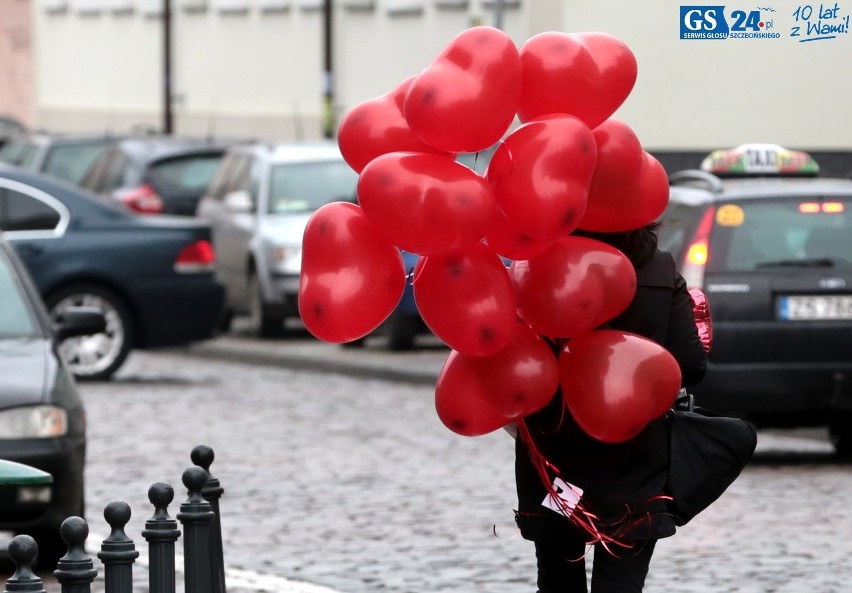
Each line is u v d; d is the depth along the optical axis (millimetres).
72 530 11477
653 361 11336
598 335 11484
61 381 20172
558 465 11773
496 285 11000
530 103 11258
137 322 38156
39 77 96375
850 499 23844
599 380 11297
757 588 18281
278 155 46938
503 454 27969
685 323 11898
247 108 76750
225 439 29672
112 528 12086
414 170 10711
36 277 37406
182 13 81312
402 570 19312
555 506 11695
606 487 11695
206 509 14508
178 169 52312
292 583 18688
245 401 35062
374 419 32281
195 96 80625
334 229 10969
